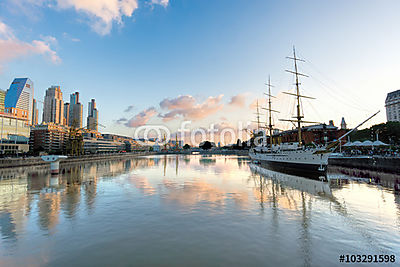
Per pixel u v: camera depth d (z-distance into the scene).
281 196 24.61
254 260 10.34
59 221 15.64
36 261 10.16
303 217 16.94
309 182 35.81
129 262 10.09
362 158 56.69
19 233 13.42
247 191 27.61
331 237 13.15
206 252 11.11
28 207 19.22
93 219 16.14
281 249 11.53
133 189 28.44
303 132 110.50
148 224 15.17
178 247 11.66
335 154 74.81
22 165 57.25
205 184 33.38
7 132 116.06
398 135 89.44
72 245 11.84
